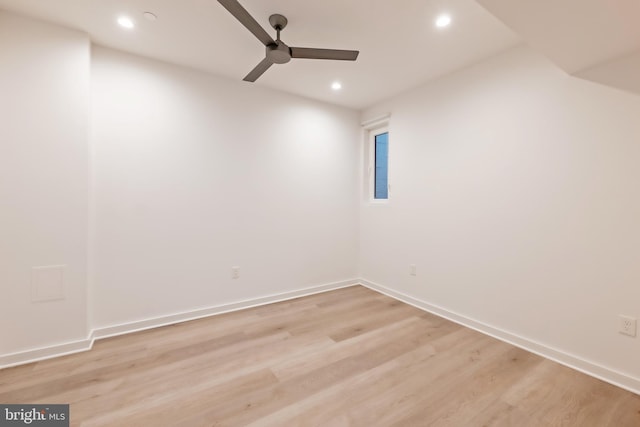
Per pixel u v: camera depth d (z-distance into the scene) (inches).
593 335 74.5
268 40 71.8
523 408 62.1
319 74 110.4
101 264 93.0
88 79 84.6
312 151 138.1
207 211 111.5
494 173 95.1
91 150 89.8
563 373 74.9
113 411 60.5
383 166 151.8
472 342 91.2
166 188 103.1
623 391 67.7
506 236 92.3
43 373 73.4
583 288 76.2
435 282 115.6
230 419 58.6
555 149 80.8
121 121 95.0
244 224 120.3
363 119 152.5
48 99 79.8
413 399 64.8
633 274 68.4
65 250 82.4
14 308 77.0
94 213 91.5
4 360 75.8
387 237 138.9
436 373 74.6
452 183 108.6
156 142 101.0
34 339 79.1
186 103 106.2
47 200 80.0
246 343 90.1
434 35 84.1
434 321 107.5
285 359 81.0
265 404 63.0
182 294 107.1
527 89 86.6
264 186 124.8
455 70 106.4
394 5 71.5
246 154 119.8
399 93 129.6
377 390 67.8
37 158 78.8
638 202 67.4
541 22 55.9
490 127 96.2
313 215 139.9
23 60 77.1
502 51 92.4
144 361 79.5
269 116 124.9
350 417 59.3
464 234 104.7
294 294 134.3
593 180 74.0
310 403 63.3
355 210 154.9
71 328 83.4
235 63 103.3
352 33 83.5
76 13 75.8
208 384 69.7
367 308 120.8
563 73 78.8
